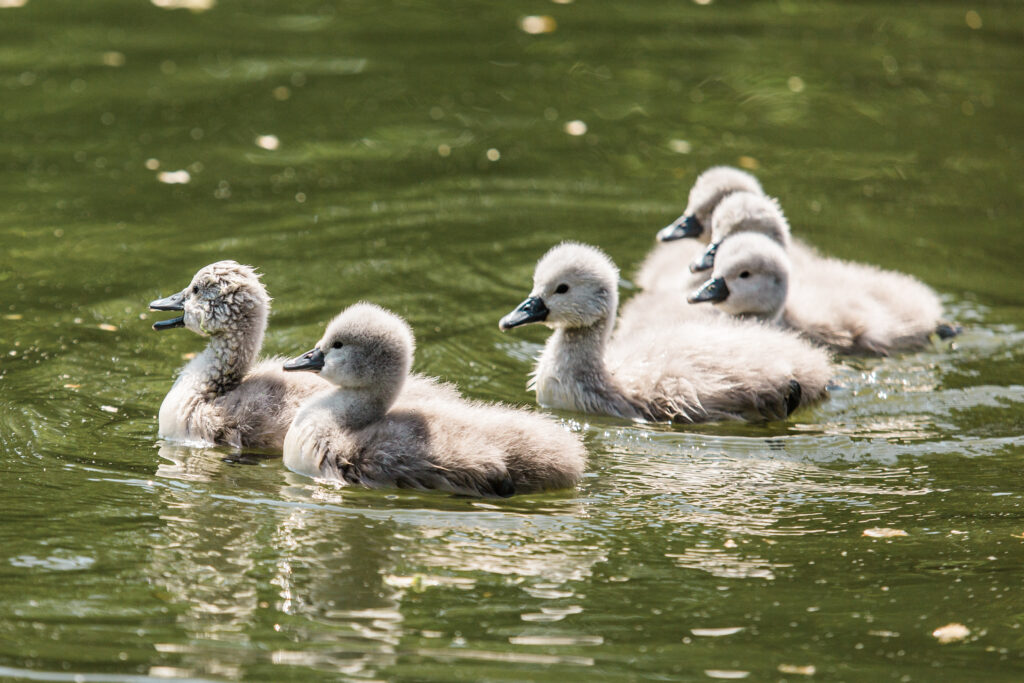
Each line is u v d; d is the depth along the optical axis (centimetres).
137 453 1225
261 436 1240
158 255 1728
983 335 1583
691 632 931
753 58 2739
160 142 2183
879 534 1080
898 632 935
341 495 1139
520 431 1167
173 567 1004
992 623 947
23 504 1105
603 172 2128
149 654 889
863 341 1540
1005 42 2859
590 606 963
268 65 2595
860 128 2358
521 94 2500
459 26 2914
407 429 1172
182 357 1453
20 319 1521
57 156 2102
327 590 976
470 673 875
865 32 2931
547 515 1109
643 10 3081
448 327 1556
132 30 2767
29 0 2941
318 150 2180
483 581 994
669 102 2480
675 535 1074
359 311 1220
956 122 2389
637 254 1827
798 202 2012
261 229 1836
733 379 1359
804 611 960
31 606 946
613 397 1379
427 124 2323
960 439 1303
